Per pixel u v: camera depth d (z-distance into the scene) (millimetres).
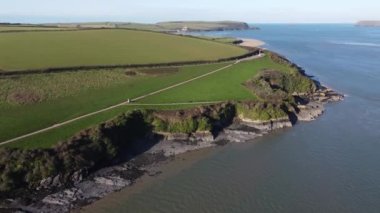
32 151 52625
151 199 50469
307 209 48750
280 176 56875
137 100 75000
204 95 81188
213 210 48344
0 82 75000
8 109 66500
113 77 86438
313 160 62062
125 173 56719
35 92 73688
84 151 55906
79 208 47781
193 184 54406
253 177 56562
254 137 71688
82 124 62625
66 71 85375
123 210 48031
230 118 76812
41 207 47188
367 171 58094
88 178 54375
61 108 68812
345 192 52531
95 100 73688
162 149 65000
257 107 77375
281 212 48094
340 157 63000
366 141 69438
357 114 84938
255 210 48438
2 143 54594
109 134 61250
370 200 50750
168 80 88938
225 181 55344
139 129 67188
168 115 69750
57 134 58750
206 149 66062
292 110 82062
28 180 50250
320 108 87750
